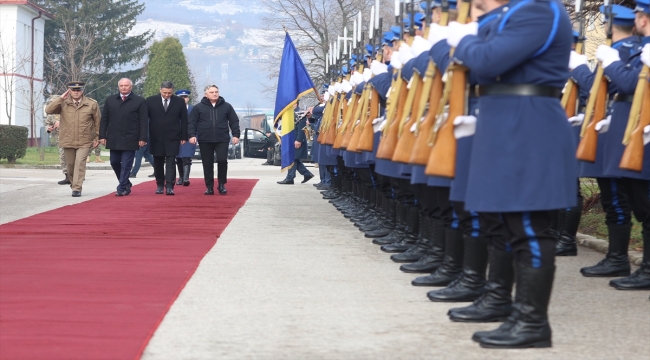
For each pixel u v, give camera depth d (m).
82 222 10.55
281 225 10.54
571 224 8.14
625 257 7.07
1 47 46.00
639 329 5.19
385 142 6.73
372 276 6.93
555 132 4.67
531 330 4.77
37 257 7.66
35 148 42.66
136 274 6.84
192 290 6.28
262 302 5.89
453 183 5.39
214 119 15.30
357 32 10.70
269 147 32.03
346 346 4.77
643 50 6.09
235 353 4.60
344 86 10.71
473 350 4.71
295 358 4.52
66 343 4.72
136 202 13.54
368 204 10.34
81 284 6.39
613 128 6.62
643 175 6.32
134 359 4.43
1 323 5.16
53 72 52.12
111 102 14.68
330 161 13.35
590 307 5.84
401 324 5.29
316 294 6.18
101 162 30.53
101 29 61.69
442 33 5.37
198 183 18.81
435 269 7.05
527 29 4.48
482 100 4.81
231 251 8.25
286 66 14.80
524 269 4.78
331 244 8.84
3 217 11.12
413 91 5.98
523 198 4.62
